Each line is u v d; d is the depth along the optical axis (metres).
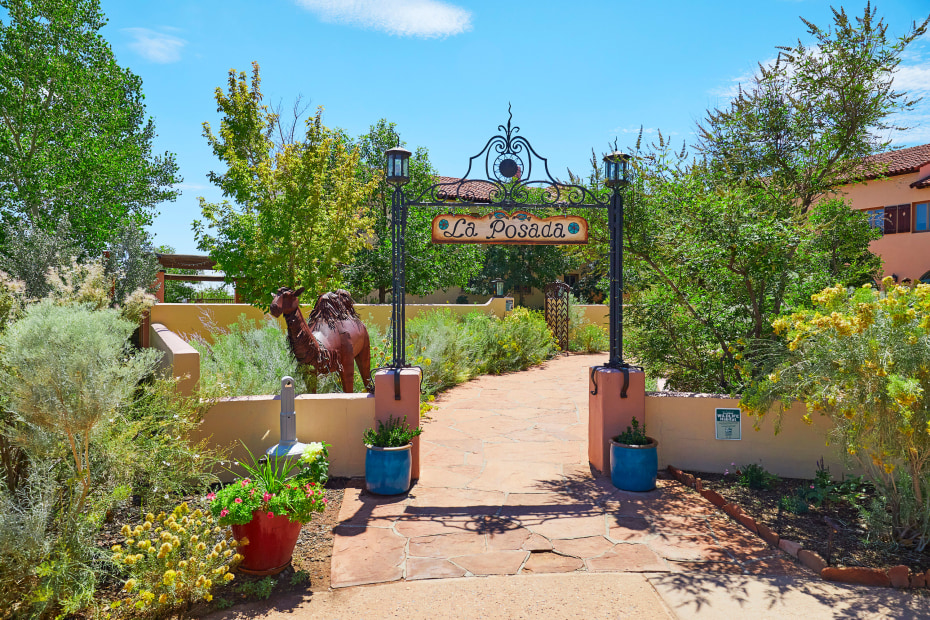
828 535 4.89
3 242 18.89
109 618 3.65
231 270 12.59
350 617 3.75
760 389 5.63
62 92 20.64
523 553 4.66
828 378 4.96
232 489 4.26
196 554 3.91
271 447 5.92
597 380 6.88
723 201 6.72
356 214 13.53
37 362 3.74
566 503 5.80
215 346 9.12
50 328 3.85
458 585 4.15
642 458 6.11
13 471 4.54
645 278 7.98
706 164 8.05
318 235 12.02
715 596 3.96
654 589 4.07
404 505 5.72
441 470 6.90
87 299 7.47
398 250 6.66
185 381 5.87
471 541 4.89
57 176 20.67
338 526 5.19
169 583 3.58
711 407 6.64
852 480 5.88
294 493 4.24
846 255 11.82
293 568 4.42
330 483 6.29
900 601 3.90
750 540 4.91
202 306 11.82
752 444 6.54
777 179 7.73
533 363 16.89
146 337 10.91
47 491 3.98
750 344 7.07
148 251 11.63
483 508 5.65
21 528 3.60
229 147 12.27
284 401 5.73
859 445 4.82
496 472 6.83
